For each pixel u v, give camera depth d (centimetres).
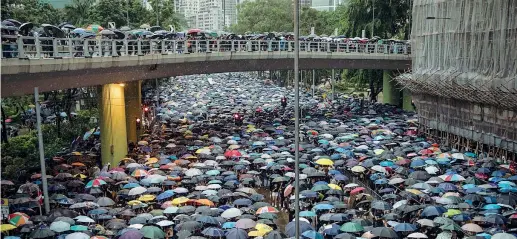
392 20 8625
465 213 2605
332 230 2434
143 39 4538
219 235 2378
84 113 6925
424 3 5938
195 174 3400
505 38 4441
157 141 4856
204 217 2505
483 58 4784
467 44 5078
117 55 3975
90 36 3988
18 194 2881
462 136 5184
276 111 7206
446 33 5472
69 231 2397
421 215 2597
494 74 4591
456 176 3234
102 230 2441
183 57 5022
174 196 3056
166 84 12038
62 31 3594
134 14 8894
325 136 4853
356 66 7131
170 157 4012
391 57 7269
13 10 6103
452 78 5216
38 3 7431
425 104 5934
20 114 6638
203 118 6612
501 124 4497
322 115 6738
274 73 13925
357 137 4841
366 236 2339
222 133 5162
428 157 3900
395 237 2319
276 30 12988
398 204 2738
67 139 5734
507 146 4422
